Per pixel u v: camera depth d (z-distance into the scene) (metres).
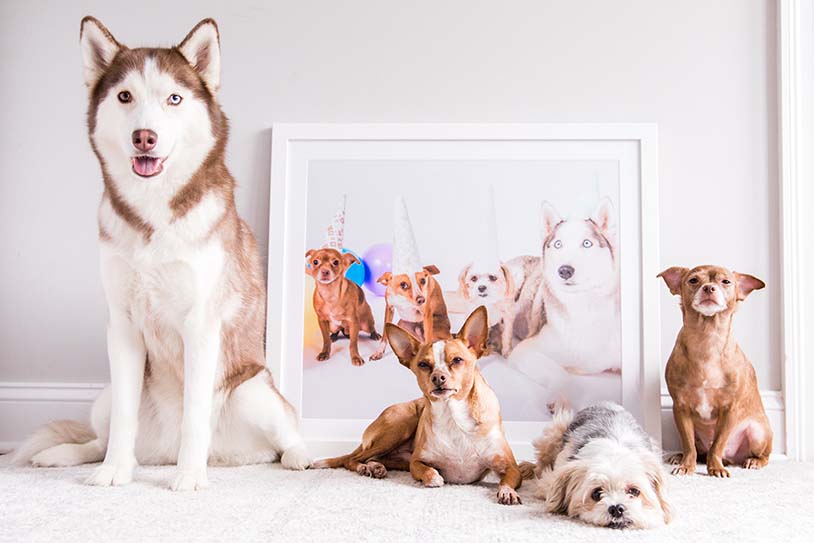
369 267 2.87
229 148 2.99
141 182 2.10
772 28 2.93
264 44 3.01
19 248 2.97
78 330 2.94
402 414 2.36
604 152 2.88
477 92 2.97
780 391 2.81
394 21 3.00
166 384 2.37
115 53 2.16
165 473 2.24
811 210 2.82
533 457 2.71
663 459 2.60
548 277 2.83
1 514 1.73
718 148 2.92
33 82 3.01
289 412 2.48
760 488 2.13
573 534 1.61
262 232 2.96
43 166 2.99
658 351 2.76
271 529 1.63
